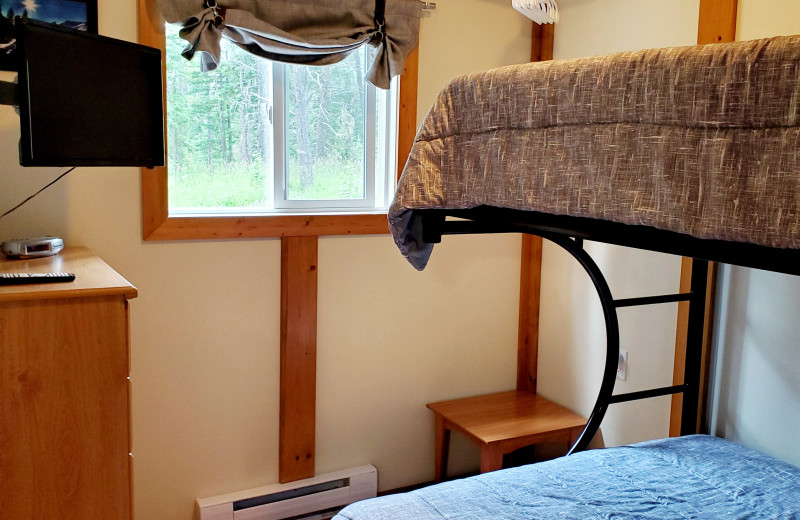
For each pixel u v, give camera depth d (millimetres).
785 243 1081
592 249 2975
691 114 1206
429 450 3174
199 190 2705
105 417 1583
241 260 2680
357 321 2934
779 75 1088
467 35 3037
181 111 2635
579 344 3061
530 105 1502
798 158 1063
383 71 2805
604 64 1363
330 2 2654
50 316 1505
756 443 2336
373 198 3018
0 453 1489
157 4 2387
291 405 2803
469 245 3158
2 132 2266
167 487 2654
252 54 2611
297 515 2852
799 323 2178
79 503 1581
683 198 1216
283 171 2814
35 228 2352
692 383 2459
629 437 2814
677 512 1851
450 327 3158
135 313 2531
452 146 1708
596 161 1368
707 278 2445
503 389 3344
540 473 2100
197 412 2674
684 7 2521
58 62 1704
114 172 2445
